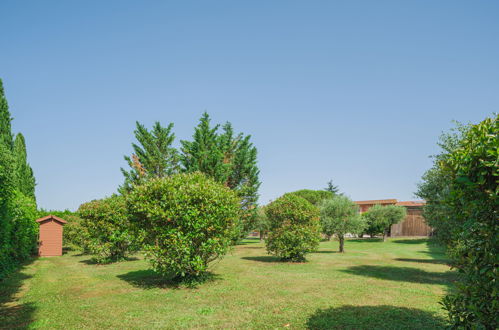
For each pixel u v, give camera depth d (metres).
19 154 28.44
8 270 12.19
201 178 10.83
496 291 3.34
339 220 22.84
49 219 21.36
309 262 16.05
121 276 11.72
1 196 10.49
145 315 6.65
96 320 6.32
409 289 9.09
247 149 33.50
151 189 9.95
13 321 6.30
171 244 9.48
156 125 28.88
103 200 16.72
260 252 22.45
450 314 4.03
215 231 10.16
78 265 15.43
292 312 6.75
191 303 7.58
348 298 7.99
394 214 32.34
